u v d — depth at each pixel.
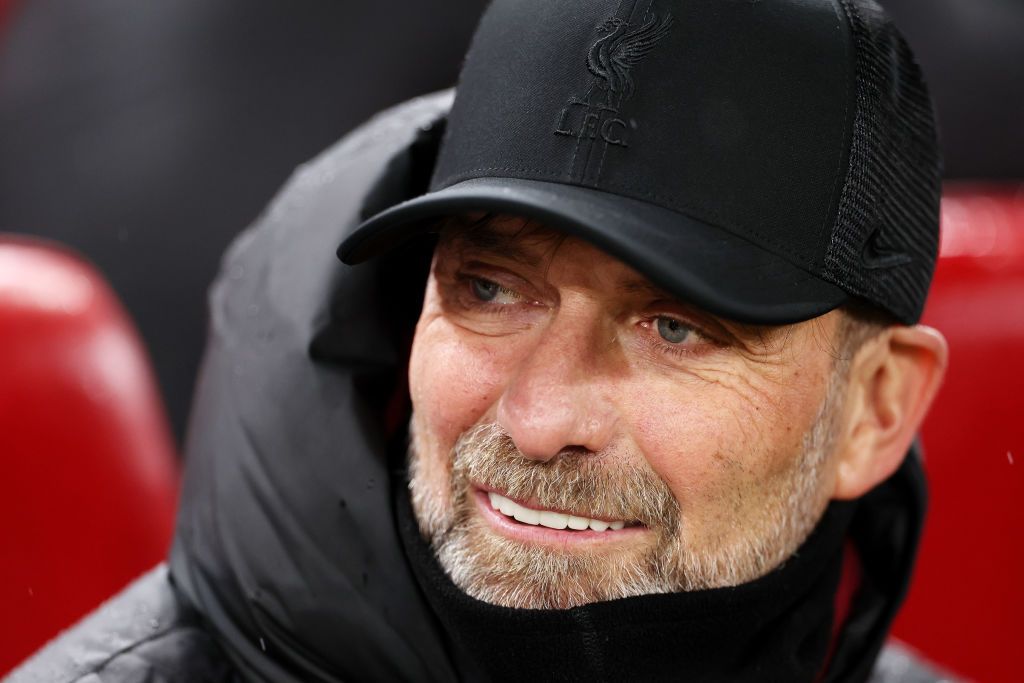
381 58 11.13
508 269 3.31
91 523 5.39
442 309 3.48
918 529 4.35
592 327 3.24
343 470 3.79
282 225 4.32
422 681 3.78
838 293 3.29
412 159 4.07
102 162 10.91
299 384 3.90
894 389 3.87
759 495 3.48
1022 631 6.20
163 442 5.75
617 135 3.15
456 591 3.45
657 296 3.21
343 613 3.77
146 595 4.20
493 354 3.37
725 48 3.21
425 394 3.50
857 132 3.32
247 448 3.94
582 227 2.97
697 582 3.45
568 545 3.36
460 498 3.46
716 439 3.33
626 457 3.31
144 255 10.50
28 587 5.27
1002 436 6.16
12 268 5.52
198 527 4.08
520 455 3.32
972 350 6.18
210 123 11.01
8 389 5.27
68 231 10.61
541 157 3.20
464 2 11.27
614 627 3.38
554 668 3.42
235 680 4.01
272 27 11.33
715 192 3.15
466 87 3.48
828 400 3.57
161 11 11.41
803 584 3.73
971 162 11.55
